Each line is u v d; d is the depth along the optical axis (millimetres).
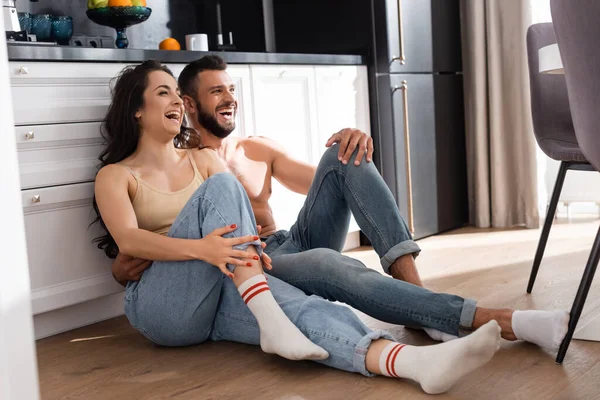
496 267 2883
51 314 2266
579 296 1732
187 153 2209
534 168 3760
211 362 1882
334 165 2041
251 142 2424
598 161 1740
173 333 1938
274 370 1782
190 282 1835
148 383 1765
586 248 3135
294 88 3086
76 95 2227
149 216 2064
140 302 1916
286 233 2268
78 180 2244
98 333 2264
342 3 3547
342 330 1682
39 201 2143
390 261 1933
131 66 2219
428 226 3717
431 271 2895
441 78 3799
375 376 1674
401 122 3508
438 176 3787
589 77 1663
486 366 1716
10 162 1126
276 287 1816
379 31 3445
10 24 2453
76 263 2258
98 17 2812
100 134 2289
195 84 2289
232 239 1722
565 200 3969
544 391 1554
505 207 3875
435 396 1547
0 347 1105
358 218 1999
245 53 2805
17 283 1130
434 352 1531
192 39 3223
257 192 2365
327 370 1744
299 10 3707
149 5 3328
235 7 3730
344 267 1865
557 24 1714
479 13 3818
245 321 1882
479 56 3844
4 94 1123
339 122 3320
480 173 3900
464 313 1767
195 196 1830
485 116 3879
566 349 1713
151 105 2066
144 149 2102
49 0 2906
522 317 1757
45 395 1736
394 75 3469
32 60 2117
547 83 2475
